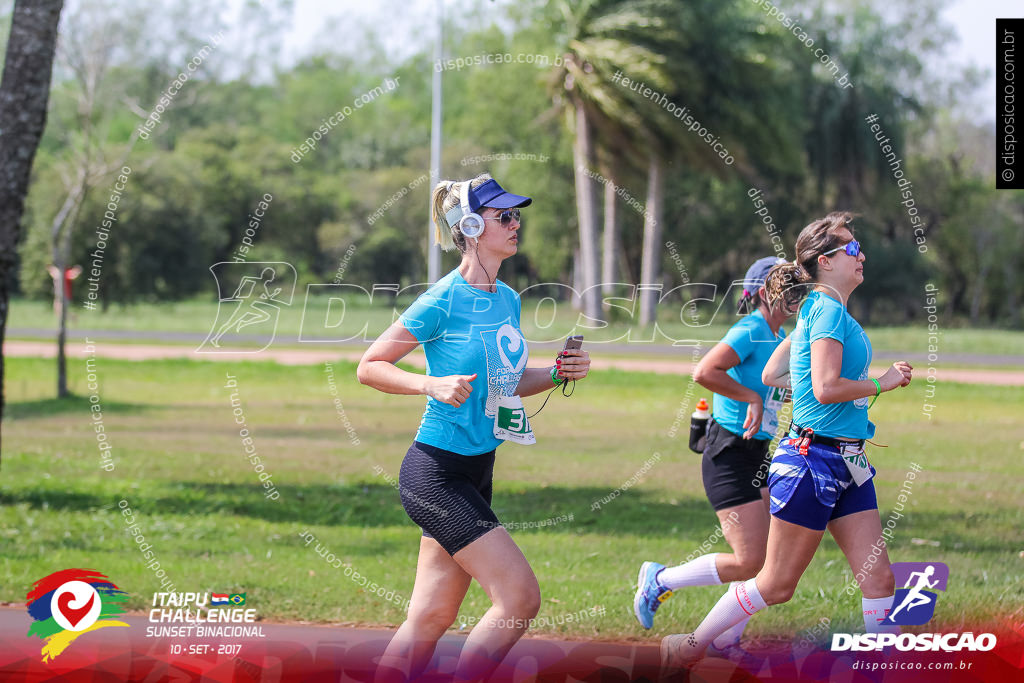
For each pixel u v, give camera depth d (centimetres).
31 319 8738
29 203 8681
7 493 2133
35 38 2106
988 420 3575
